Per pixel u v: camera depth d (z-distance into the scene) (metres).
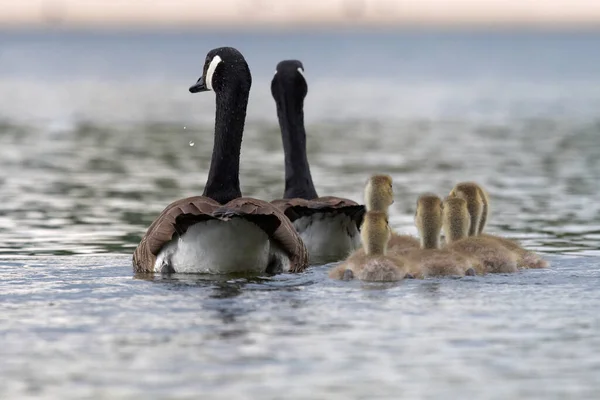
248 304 13.13
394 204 24.95
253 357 10.74
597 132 46.47
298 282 14.68
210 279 14.87
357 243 18.11
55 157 36.41
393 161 34.84
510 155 36.66
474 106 68.38
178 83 110.94
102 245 19.08
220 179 16.20
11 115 58.50
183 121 55.22
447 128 49.84
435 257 15.27
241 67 16.25
